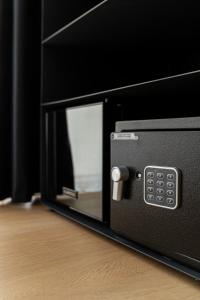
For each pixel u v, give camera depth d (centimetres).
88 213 82
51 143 101
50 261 62
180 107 86
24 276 56
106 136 75
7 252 67
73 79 109
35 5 118
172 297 49
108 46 106
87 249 69
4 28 115
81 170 85
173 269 59
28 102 114
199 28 87
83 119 83
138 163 62
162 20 82
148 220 60
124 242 68
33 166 119
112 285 53
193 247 52
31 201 117
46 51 106
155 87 67
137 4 72
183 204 53
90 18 81
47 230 82
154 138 59
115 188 66
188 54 101
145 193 61
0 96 114
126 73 113
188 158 53
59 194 97
